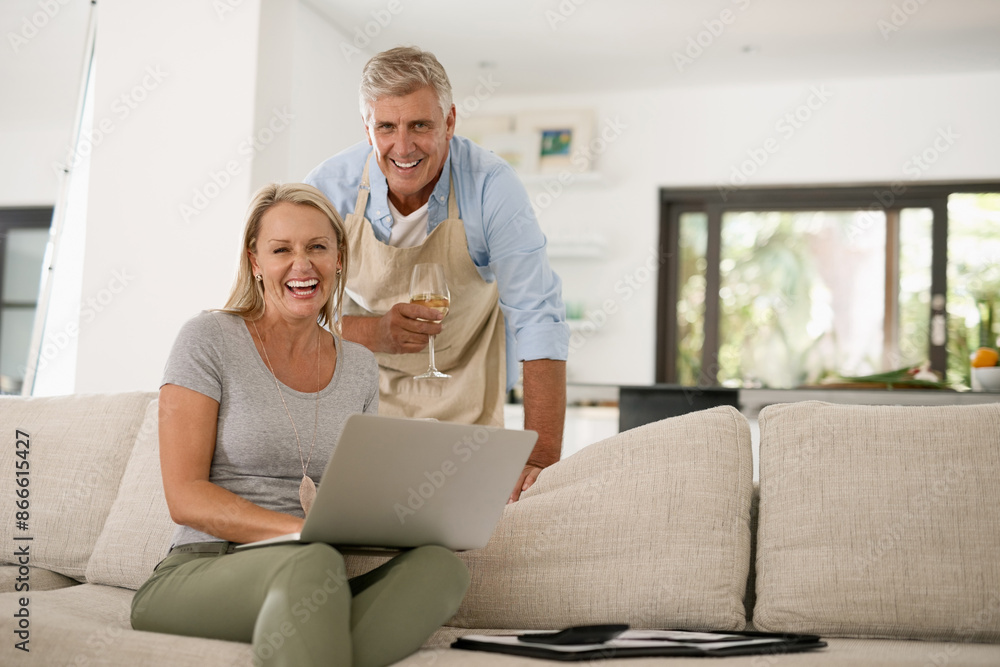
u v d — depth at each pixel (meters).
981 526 1.52
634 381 5.40
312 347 1.77
